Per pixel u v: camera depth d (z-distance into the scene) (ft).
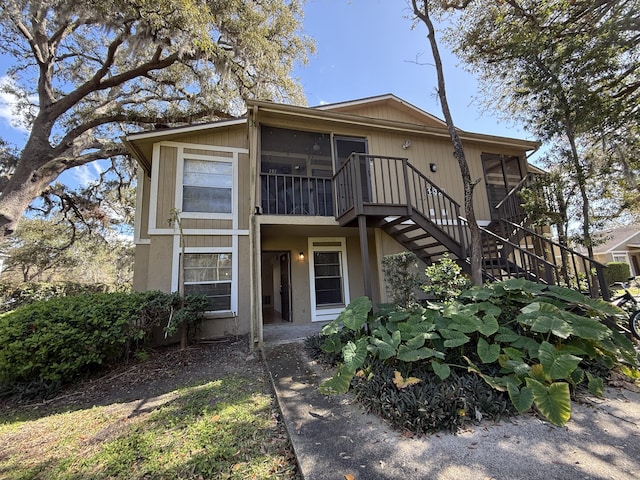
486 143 26.30
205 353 17.33
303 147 22.07
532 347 10.07
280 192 21.04
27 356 12.60
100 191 42.45
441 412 7.79
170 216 21.18
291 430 8.13
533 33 17.49
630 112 16.92
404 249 21.67
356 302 13.42
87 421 9.89
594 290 17.42
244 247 22.49
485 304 11.92
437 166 24.72
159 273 20.52
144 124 36.70
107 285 41.24
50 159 30.76
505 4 18.56
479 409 8.34
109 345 14.58
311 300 24.29
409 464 6.52
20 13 26.25
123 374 14.52
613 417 8.18
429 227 17.70
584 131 18.04
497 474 6.09
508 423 8.04
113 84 31.45
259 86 34.37
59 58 34.06
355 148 22.90
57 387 12.82
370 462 6.67
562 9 16.93
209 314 20.84
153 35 23.73
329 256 25.38
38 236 48.83
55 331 13.15
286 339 18.34
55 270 56.13
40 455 7.98
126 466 7.30
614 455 6.56
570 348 10.36
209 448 7.79
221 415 9.56
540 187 20.11
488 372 10.00
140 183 24.93
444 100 16.16
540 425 7.91
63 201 40.37
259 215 18.03
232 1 27.32
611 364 10.48
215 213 22.26
